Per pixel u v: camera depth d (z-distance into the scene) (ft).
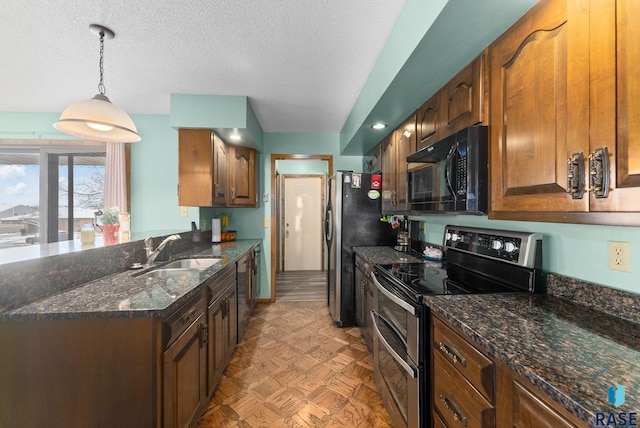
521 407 2.43
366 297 8.09
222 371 6.57
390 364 5.32
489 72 4.04
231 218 12.41
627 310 3.14
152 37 5.58
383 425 5.33
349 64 6.57
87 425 3.70
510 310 3.52
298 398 6.07
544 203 3.06
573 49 2.69
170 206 10.02
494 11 3.34
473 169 4.08
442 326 3.71
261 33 5.45
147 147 9.94
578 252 3.71
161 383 3.77
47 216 10.25
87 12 4.85
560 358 2.39
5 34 5.44
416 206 6.03
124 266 6.08
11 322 3.63
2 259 3.99
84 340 3.68
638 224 2.21
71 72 6.95
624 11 2.25
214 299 6.05
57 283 4.44
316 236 18.62
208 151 8.61
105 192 9.58
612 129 2.34
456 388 3.37
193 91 8.09
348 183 10.00
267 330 9.46
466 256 5.48
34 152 10.26
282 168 18.31
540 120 3.10
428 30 3.73
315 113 9.83
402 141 7.52
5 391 3.66
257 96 8.41
